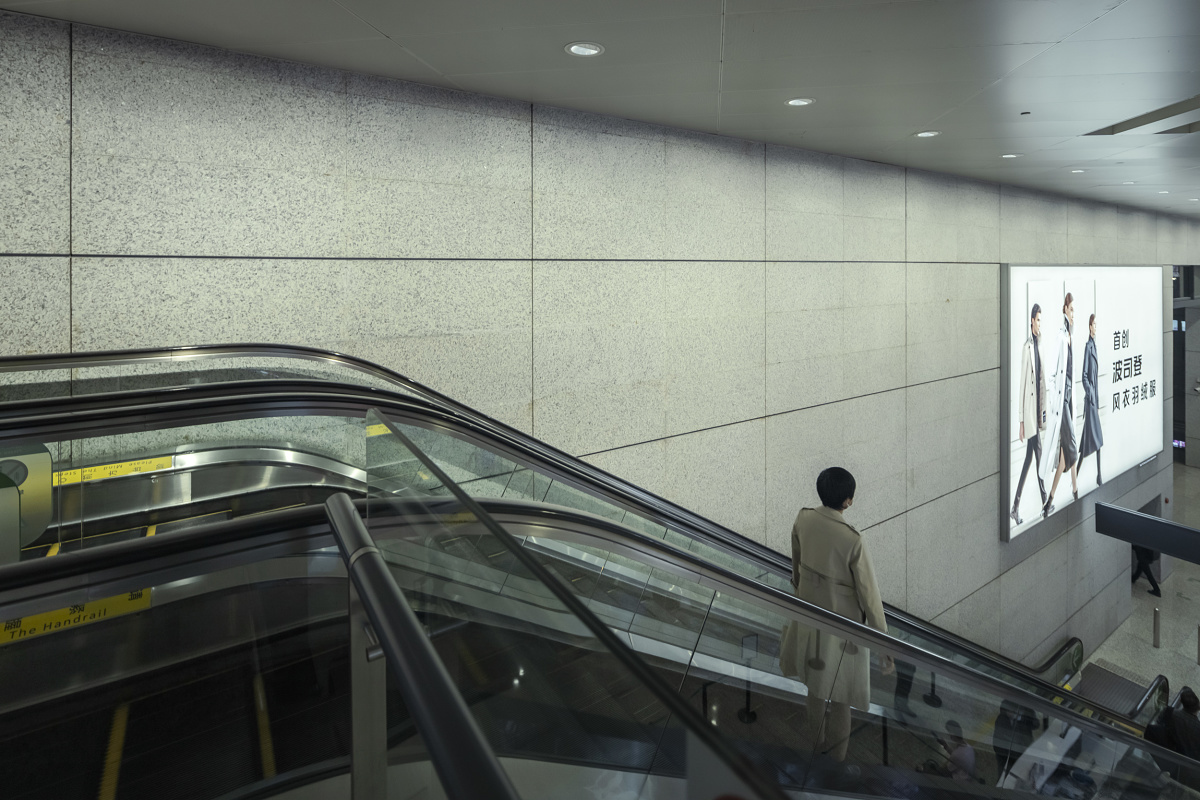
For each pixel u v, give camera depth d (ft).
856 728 8.80
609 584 10.29
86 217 14.15
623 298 22.59
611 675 2.27
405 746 3.78
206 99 15.29
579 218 21.42
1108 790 11.08
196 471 12.41
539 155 20.47
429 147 18.43
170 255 15.08
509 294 20.11
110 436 11.20
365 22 13.60
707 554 16.39
